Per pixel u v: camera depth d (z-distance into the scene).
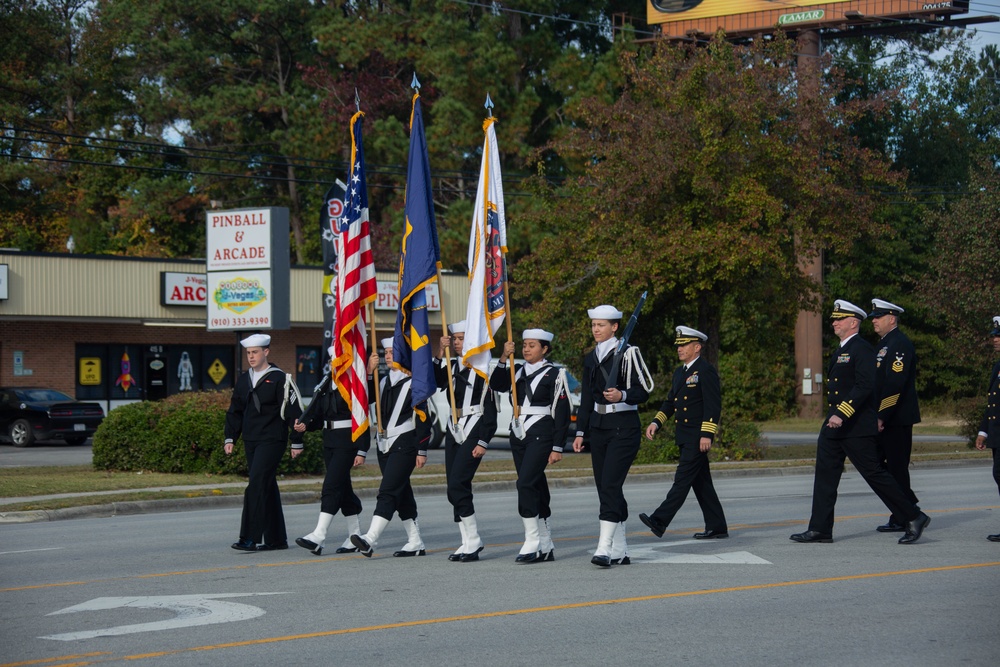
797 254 36.78
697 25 63.91
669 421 36.03
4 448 42.34
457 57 65.81
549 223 39.50
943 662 9.18
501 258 15.12
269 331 55.69
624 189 34.81
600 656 9.36
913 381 17.05
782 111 35.41
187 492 24.36
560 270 37.47
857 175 36.50
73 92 78.00
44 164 76.56
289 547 16.36
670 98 35.75
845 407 15.34
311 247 75.56
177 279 50.81
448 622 10.68
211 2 73.81
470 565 14.20
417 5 70.94
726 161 34.72
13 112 75.12
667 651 9.52
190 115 74.25
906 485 16.98
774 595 11.91
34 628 10.57
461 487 14.58
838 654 9.42
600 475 14.05
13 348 48.72
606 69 64.62
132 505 22.88
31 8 79.12
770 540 16.14
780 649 9.59
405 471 14.91
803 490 25.77
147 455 28.59
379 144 66.69
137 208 73.25
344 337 15.56
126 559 15.16
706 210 34.94
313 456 29.48
